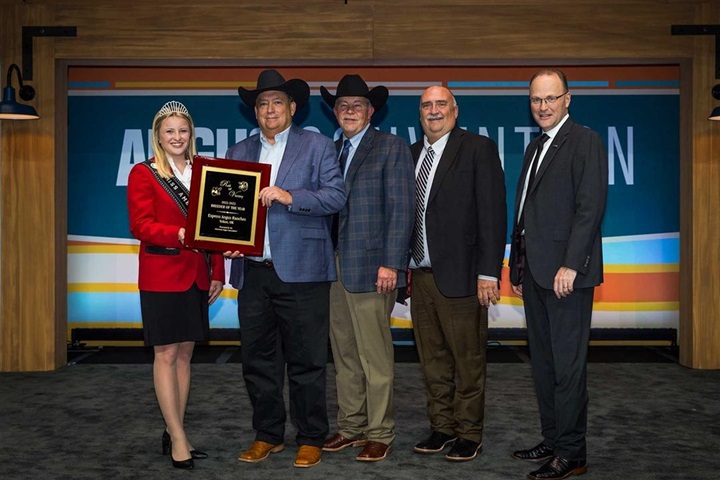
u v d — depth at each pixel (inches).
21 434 155.7
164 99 261.4
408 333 265.6
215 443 149.4
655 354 252.5
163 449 140.7
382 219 137.3
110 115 261.4
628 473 130.3
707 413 173.5
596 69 262.4
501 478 127.6
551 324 126.9
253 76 261.6
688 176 230.8
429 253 135.7
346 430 145.9
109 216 262.5
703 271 227.8
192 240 125.4
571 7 225.5
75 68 260.5
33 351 225.5
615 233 264.4
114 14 223.8
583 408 127.4
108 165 261.7
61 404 182.7
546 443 137.7
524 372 223.5
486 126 263.6
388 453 141.3
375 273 136.3
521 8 225.1
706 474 129.8
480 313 137.6
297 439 138.4
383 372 138.8
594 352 255.9
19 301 225.3
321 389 135.9
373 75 261.6
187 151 137.0
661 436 154.0
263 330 136.3
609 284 264.7
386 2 225.3
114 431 158.1
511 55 226.1
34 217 225.5
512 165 264.1
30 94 222.2
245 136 261.9
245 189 127.3
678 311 263.0
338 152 145.6
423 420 167.9
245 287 135.9
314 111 260.7
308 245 132.2
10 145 224.5
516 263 135.0
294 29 225.1
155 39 223.9
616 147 263.4
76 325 263.1
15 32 223.5
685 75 231.1
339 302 142.9
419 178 141.6
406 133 262.2
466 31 225.6
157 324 129.2
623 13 225.5
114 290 262.8
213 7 224.1
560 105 127.4
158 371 133.5
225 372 223.0
